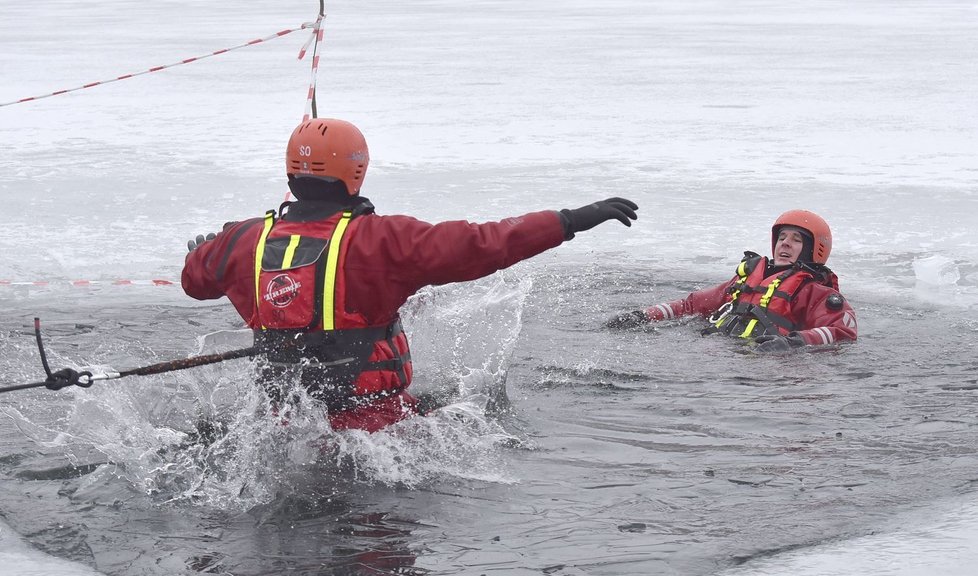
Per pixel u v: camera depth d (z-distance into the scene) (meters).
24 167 13.65
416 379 5.05
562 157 14.08
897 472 3.91
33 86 22.84
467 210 10.73
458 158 14.03
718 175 12.77
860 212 10.80
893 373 5.57
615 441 4.31
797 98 20.02
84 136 16.39
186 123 17.70
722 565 3.12
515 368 5.58
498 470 3.94
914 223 10.30
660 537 3.31
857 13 54.09
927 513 3.51
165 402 4.64
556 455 4.12
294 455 4.02
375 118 17.88
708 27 43.22
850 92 20.73
